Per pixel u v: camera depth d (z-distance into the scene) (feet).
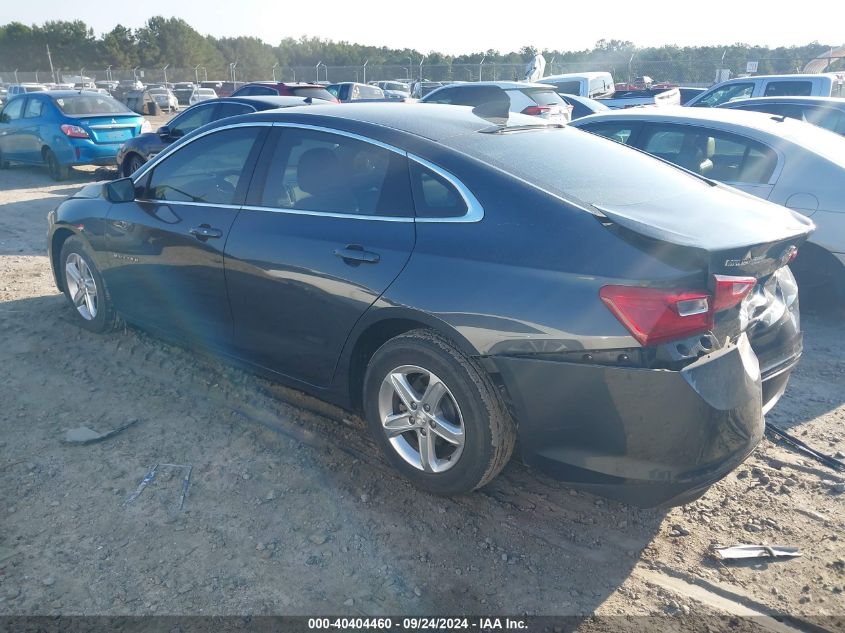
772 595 9.22
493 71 116.47
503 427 9.96
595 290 8.91
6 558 9.37
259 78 261.65
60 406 13.43
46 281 21.22
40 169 47.93
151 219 14.24
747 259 9.11
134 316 15.49
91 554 9.52
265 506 10.64
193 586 9.01
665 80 96.12
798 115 29.55
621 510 10.85
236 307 12.89
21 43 290.15
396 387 10.78
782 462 12.35
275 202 12.41
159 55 290.97
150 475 11.31
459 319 9.78
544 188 10.02
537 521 10.54
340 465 11.75
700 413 8.74
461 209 10.30
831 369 16.42
